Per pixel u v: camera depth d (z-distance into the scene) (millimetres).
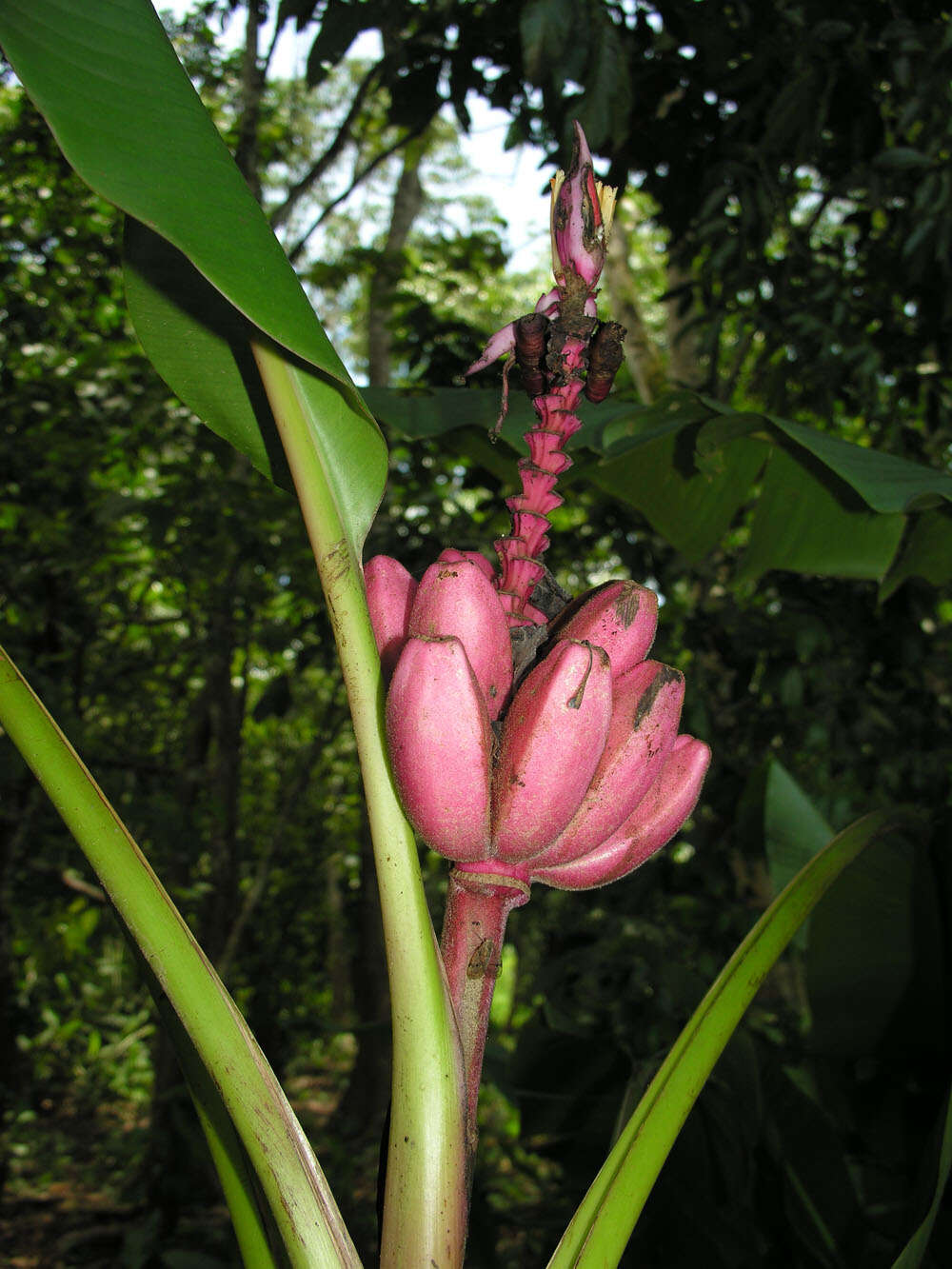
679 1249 2168
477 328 5461
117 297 6512
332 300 12672
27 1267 5734
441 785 883
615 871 1046
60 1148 7562
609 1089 2441
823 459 1267
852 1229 2057
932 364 4707
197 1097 1056
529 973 8789
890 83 4195
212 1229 5645
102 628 7359
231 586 5934
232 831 7582
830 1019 2156
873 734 4773
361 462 1060
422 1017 886
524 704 911
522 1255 3658
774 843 2258
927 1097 2258
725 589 5082
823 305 4160
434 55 3750
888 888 2016
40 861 5863
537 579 1044
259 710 5445
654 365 5938
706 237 3859
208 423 1312
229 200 972
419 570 5172
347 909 12516
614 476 1854
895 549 1882
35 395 5879
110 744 8328
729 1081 1971
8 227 6008
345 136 3689
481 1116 7512
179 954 926
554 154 3736
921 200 3643
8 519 6219
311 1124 8539
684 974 2545
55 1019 8039
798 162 3732
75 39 986
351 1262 884
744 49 3781
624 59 2807
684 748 1084
